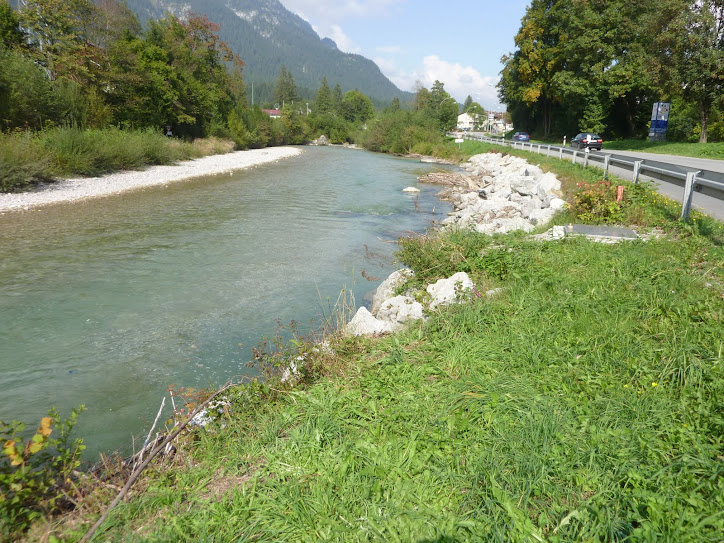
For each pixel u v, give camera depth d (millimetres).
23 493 3213
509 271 7828
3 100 23453
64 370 6512
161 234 14086
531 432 3623
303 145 82625
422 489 3156
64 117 27516
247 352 7043
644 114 49375
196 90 43656
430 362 5086
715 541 2572
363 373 5004
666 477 3078
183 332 7688
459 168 41844
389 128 65500
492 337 5488
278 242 13516
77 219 15680
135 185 23344
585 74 46500
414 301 7438
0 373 6406
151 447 4234
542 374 4621
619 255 8156
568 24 46656
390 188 26453
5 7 28672
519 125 73562
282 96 161500
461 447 3584
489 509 2941
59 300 8938
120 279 10133
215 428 4320
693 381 4168
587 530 2760
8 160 19078
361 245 13398
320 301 9039
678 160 24312
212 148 44344
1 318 8117
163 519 3094
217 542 2840
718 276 6883
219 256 11992
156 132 35781
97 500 3354
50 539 2854
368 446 3627
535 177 21047
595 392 4203
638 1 41156
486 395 4262
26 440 4898
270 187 25172
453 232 11273
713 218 10414
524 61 55375
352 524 2902
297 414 4293
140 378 6312
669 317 5469
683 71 31594
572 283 6871
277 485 3299
